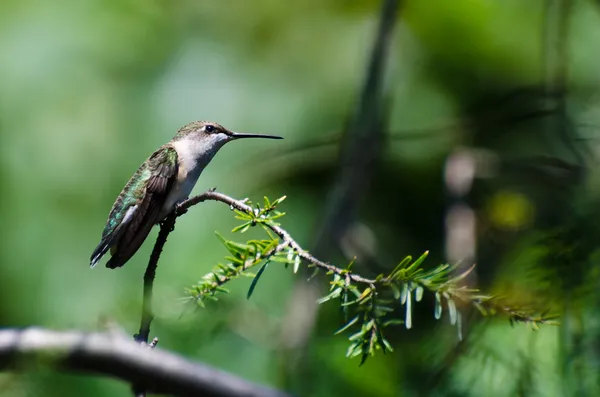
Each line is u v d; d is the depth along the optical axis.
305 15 12.52
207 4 12.30
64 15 11.65
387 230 12.46
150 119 11.54
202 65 11.98
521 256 8.26
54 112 11.14
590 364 7.27
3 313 10.32
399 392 8.98
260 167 11.84
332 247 11.38
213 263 10.52
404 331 10.02
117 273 10.46
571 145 10.79
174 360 7.00
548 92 11.48
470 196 12.16
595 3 11.85
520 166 11.61
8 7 11.62
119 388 8.89
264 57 12.27
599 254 7.44
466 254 10.71
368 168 11.54
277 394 7.32
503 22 12.87
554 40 11.57
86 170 11.01
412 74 12.79
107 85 11.47
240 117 11.92
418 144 12.73
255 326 9.65
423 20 12.86
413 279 5.38
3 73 11.27
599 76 12.52
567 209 8.17
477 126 12.21
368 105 11.28
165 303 9.09
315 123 12.04
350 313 9.96
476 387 7.61
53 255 10.52
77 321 10.02
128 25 11.87
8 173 10.77
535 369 7.59
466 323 8.28
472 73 12.88
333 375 9.47
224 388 7.18
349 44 12.41
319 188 12.13
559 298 7.34
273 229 5.66
